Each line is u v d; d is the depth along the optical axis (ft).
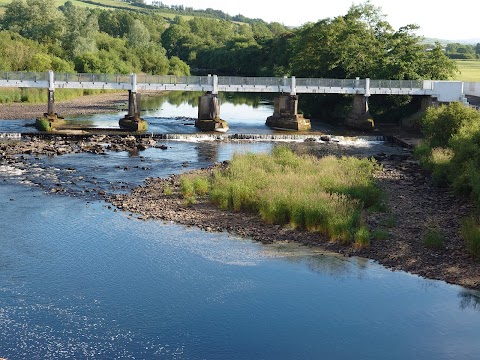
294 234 114.21
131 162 177.06
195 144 212.23
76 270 95.20
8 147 189.47
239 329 78.33
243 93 449.48
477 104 251.39
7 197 134.31
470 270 97.91
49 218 120.47
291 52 426.10
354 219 115.65
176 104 350.64
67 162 173.68
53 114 235.81
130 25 653.30
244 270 97.14
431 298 88.12
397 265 100.22
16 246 104.53
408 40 300.81
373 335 77.46
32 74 230.89
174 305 84.38
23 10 478.18
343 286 91.76
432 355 73.15
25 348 72.18
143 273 94.89
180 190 142.41
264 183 135.33
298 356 72.43
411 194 145.69
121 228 115.65
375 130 258.57
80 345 73.36
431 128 203.51
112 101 341.62
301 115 259.19
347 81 258.37
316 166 156.97
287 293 88.99
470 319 82.02
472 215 120.98
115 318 80.28
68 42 451.53
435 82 261.85
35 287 88.63
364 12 327.88
